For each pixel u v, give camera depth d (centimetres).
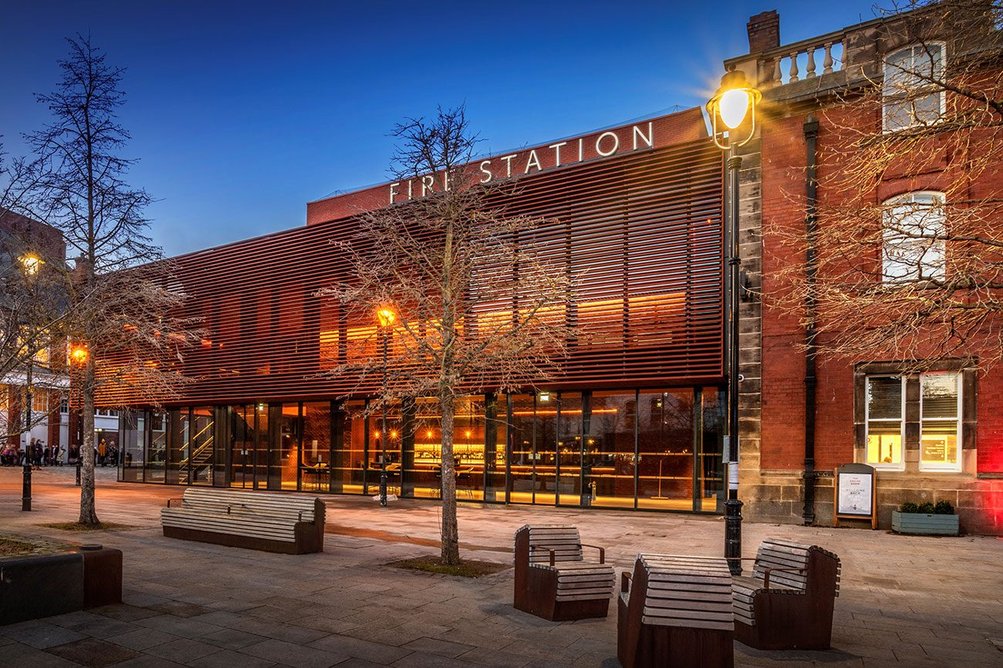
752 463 1791
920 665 639
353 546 1271
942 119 809
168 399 2942
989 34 745
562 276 1408
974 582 1036
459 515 1864
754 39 2084
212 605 807
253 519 1208
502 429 2256
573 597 774
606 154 2198
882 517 1639
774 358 1788
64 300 1245
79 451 3844
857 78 1728
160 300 1627
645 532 1548
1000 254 861
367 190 2675
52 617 736
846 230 828
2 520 1562
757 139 1875
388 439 2488
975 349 1529
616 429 2075
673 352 1920
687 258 1928
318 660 621
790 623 681
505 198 2212
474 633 719
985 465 1546
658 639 551
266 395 2709
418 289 1226
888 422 1677
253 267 2825
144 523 1555
